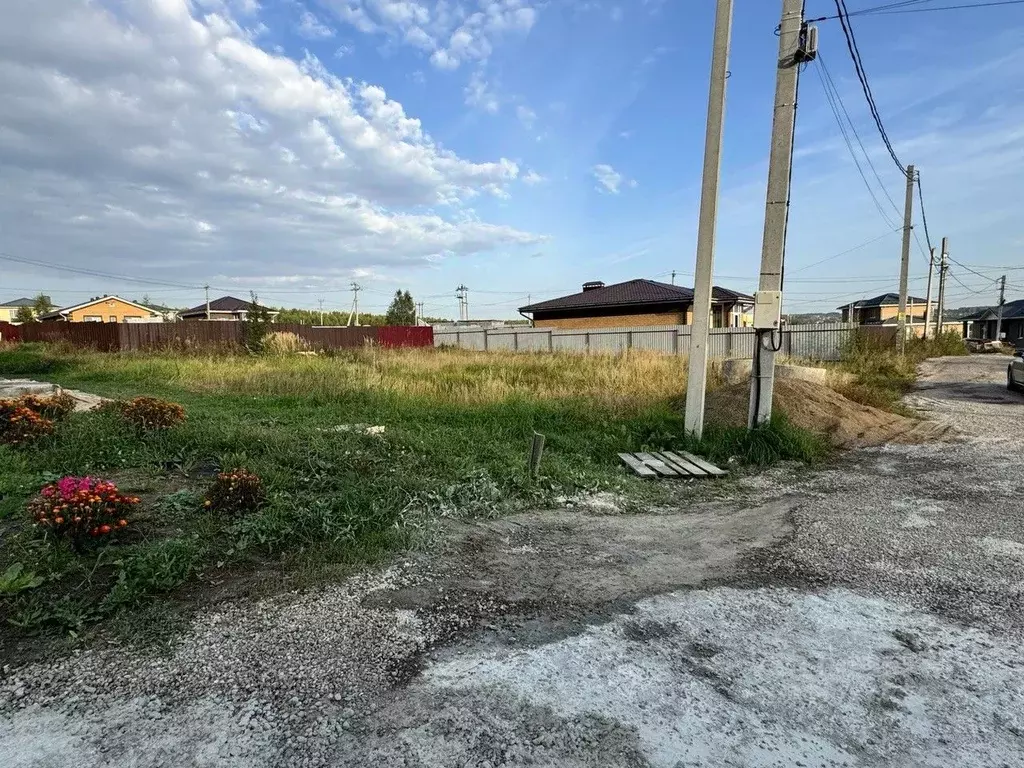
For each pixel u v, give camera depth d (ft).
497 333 97.76
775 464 19.93
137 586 9.33
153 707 6.77
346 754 6.00
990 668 7.57
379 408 28.73
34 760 5.88
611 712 6.68
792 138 20.93
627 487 17.04
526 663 7.70
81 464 16.03
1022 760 5.93
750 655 7.90
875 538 12.44
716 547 12.19
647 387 32.83
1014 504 14.71
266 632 8.48
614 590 10.05
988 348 113.50
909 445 22.54
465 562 11.27
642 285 105.91
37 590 9.12
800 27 20.26
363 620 8.87
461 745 6.14
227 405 30.68
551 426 24.34
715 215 21.76
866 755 6.01
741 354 78.07
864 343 61.16
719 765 5.86
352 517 12.75
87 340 69.92
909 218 65.51
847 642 8.23
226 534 11.51
